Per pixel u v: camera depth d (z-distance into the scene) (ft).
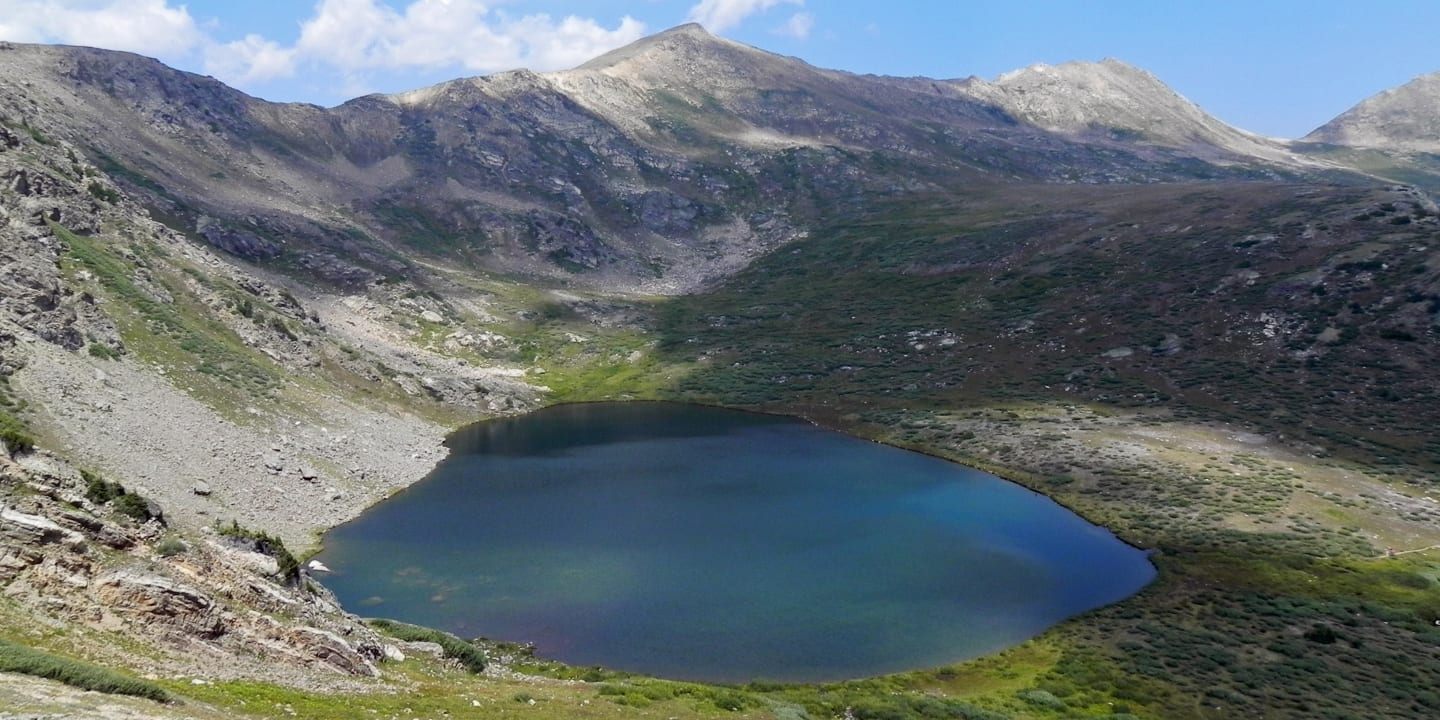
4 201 317.42
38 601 90.74
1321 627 193.26
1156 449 341.21
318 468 290.76
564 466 351.25
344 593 208.44
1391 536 254.68
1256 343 448.24
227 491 238.68
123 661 86.17
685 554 244.42
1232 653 183.52
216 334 352.90
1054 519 284.61
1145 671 175.11
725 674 172.14
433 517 274.98
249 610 114.11
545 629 191.01
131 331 299.79
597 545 250.37
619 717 116.78
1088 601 217.36
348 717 89.25
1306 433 349.61
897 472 346.13
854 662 180.04
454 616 196.13
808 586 222.07
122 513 127.24
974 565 240.53
